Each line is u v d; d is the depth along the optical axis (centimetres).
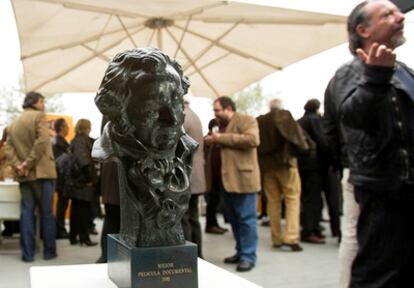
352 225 186
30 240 421
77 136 476
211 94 515
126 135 140
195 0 302
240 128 370
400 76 160
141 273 141
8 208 446
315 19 371
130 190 143
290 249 450
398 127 153
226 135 363
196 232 356
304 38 417
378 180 157
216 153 425
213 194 576
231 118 379
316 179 488
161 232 145
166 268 143
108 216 314
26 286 337
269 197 462
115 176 303
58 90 484
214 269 182
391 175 155
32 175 410
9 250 475
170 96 139
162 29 396
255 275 359
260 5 334
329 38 411
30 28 374
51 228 427
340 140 193
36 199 423
